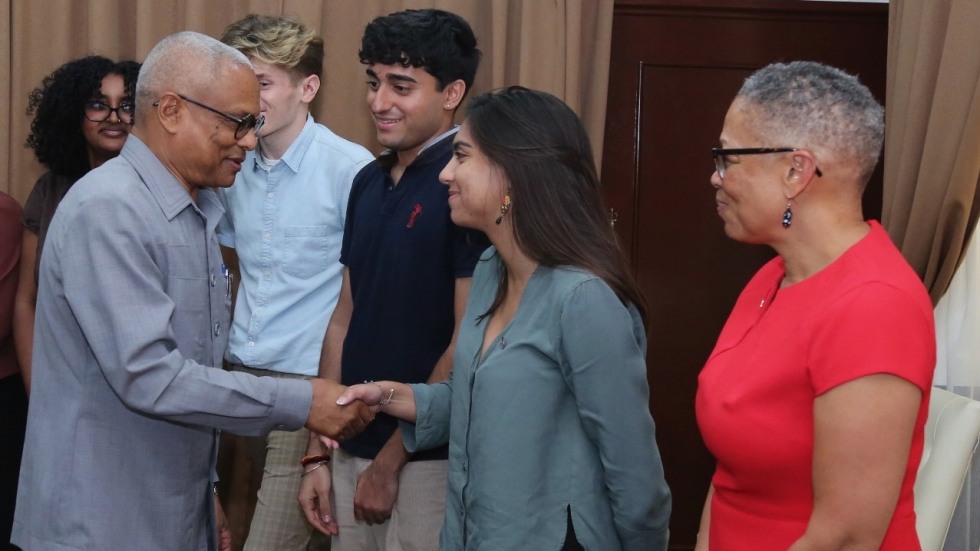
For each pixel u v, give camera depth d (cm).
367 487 213
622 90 349
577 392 157
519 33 329
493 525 159
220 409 178
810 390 132
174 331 182
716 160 140
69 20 324
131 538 181
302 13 321
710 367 150
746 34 348
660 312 355
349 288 237
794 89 132
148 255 175
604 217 168
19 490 188
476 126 168
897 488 123
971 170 286
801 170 133
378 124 218
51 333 182
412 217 214
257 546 251
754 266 354
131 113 262
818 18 348
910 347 123
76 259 173
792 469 135
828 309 129
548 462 160
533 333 160
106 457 180
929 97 299
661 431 357
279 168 251
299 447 253
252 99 189
